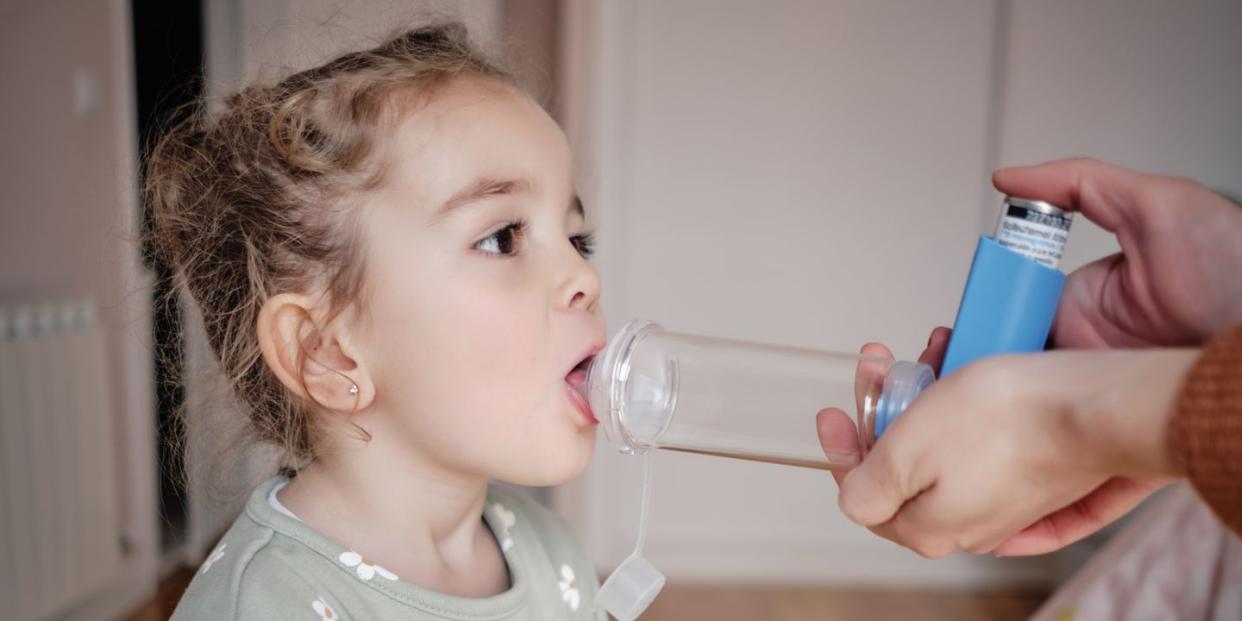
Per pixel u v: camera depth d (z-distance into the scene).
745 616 2.55
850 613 2.58
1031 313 0.74
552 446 0.83
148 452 2.54
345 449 0.86
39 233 2.32
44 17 2.29
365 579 0.80
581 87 2.64
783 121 2.69
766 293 2.74
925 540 0.69
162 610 2.46
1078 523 0.82
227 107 0.97
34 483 2.13
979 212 2.69
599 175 2.67
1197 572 1.40
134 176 1.70
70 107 2.36
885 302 2.73
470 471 0.85
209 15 2.41
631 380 0.79
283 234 0.87
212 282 0.94
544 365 0.82
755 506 2.81
